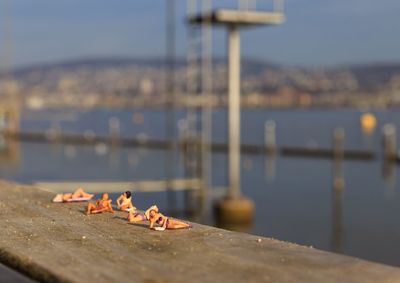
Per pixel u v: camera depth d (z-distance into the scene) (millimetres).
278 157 66250
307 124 159250
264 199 37469
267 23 28547
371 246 24609
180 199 32062
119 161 59219
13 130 84062
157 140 78875
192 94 34094
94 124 172125
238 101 30266
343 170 53844
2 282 4879
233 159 30016
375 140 100500
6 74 86250
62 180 40250
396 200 36906
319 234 26750
